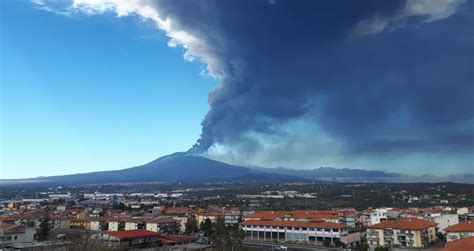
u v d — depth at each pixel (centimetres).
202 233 18600
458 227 13775
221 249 13362
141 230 14712
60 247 11262
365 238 16050
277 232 17300
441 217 17738
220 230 14200
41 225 16038
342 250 14150
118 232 13988
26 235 13412
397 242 14975
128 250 12669
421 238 14638
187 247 13688
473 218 18688
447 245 9494
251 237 17912
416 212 19650
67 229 18675
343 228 15950
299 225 16700
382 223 15812
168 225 19050
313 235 16275
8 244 12575
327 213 19512
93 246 11050
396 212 19575
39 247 11681
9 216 19538
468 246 8800
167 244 14375
